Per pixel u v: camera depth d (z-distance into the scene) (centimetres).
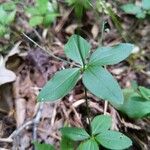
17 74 31
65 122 29
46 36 35
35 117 28
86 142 23
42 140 27
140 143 29
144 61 36
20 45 33
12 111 29
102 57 22
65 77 21
